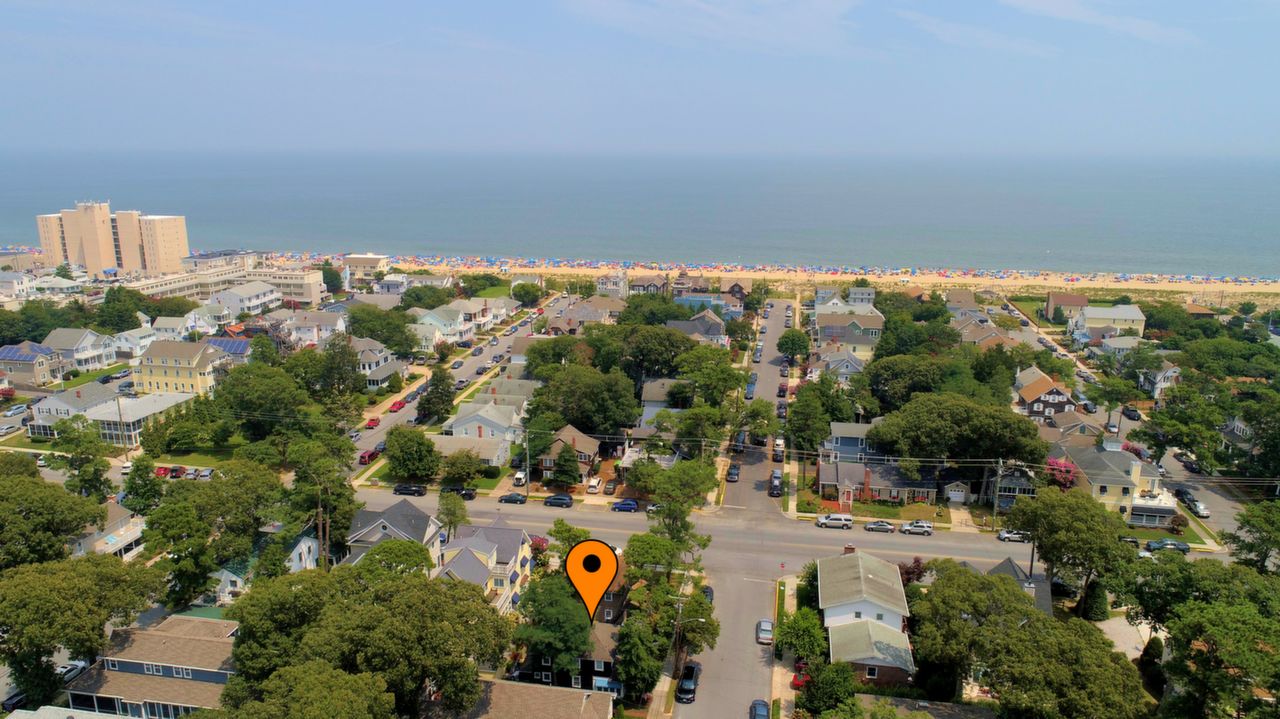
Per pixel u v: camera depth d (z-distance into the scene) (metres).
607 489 98.06
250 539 73.56
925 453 94.81
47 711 53.38
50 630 52.22
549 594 61.03
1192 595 59.91
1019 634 52.75
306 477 79.56
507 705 53.53
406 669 48.88
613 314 175.62
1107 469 90.06
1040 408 118.50
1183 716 50.75
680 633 62.03
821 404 109.06
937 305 172.12
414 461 96.81
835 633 63.53
